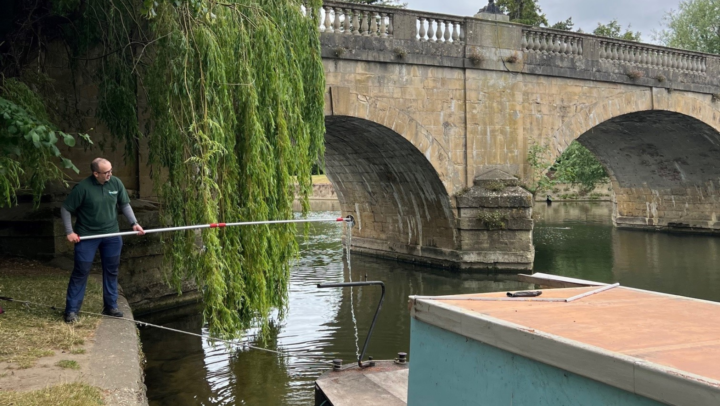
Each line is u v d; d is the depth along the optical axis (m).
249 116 7.46
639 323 2.84
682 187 25.80
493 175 16.30
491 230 16.05
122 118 8.61
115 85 8.55
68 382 4.06
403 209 18.73
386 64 14.91
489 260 16.06
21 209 9.71
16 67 8.70
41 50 9.55
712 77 20.50
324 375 5.46
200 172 7.15
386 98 14.92
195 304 11.48
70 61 9.44
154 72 7.61
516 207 15.90
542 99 17.05
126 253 10.09
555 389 2.53
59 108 10.26
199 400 6.63
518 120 16.72
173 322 10.09
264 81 7.82
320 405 5.16
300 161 8.21
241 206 7.57
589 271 16.05
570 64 17.38
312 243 23.23
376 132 15.65
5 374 4.20
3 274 8.03
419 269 17.02
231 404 6.54
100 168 5.90
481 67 16.05
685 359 2.21
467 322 3.05
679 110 19.75
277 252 7.86
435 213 17.20
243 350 8.60
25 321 5.60
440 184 15.97
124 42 8.66
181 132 7.28
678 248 20.73
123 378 4.32
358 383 5.21
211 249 6.97
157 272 10.84
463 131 16.08
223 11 7.63
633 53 18.75
